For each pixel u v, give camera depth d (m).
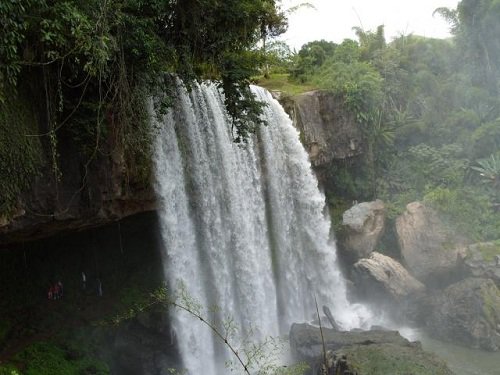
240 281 19.81
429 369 13.77
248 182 20.67
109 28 10.88
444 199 25.78
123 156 14.23
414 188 29.12
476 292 20.47
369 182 29.34
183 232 17.42
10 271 17.08
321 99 26.55
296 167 23.78
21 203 11.52
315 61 33.28
